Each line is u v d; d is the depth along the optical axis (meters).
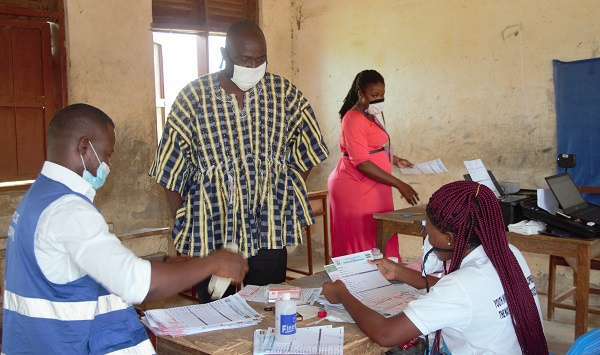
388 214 3.43
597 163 4.11
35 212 1.36
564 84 4.20
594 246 2.85
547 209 2.96
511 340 1.65
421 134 5.02
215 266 1.51
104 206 4.55
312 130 2.43
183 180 2.28
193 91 2.23
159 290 1.36
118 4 4.51
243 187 2.26
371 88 3.43
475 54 4.63
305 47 5.75
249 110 2.27
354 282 2.10
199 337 1.73
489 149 4.63
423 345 1.97
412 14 4.97
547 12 4.26
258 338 1.69
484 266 1.64
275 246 2.34
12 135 4.10
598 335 1.60
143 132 4.71
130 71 4.61
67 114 1.44
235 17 5.45
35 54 4.18
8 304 1.45
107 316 1.47
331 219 3.77
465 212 1.64
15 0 4.05
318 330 1.76
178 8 5.04
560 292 4.39
